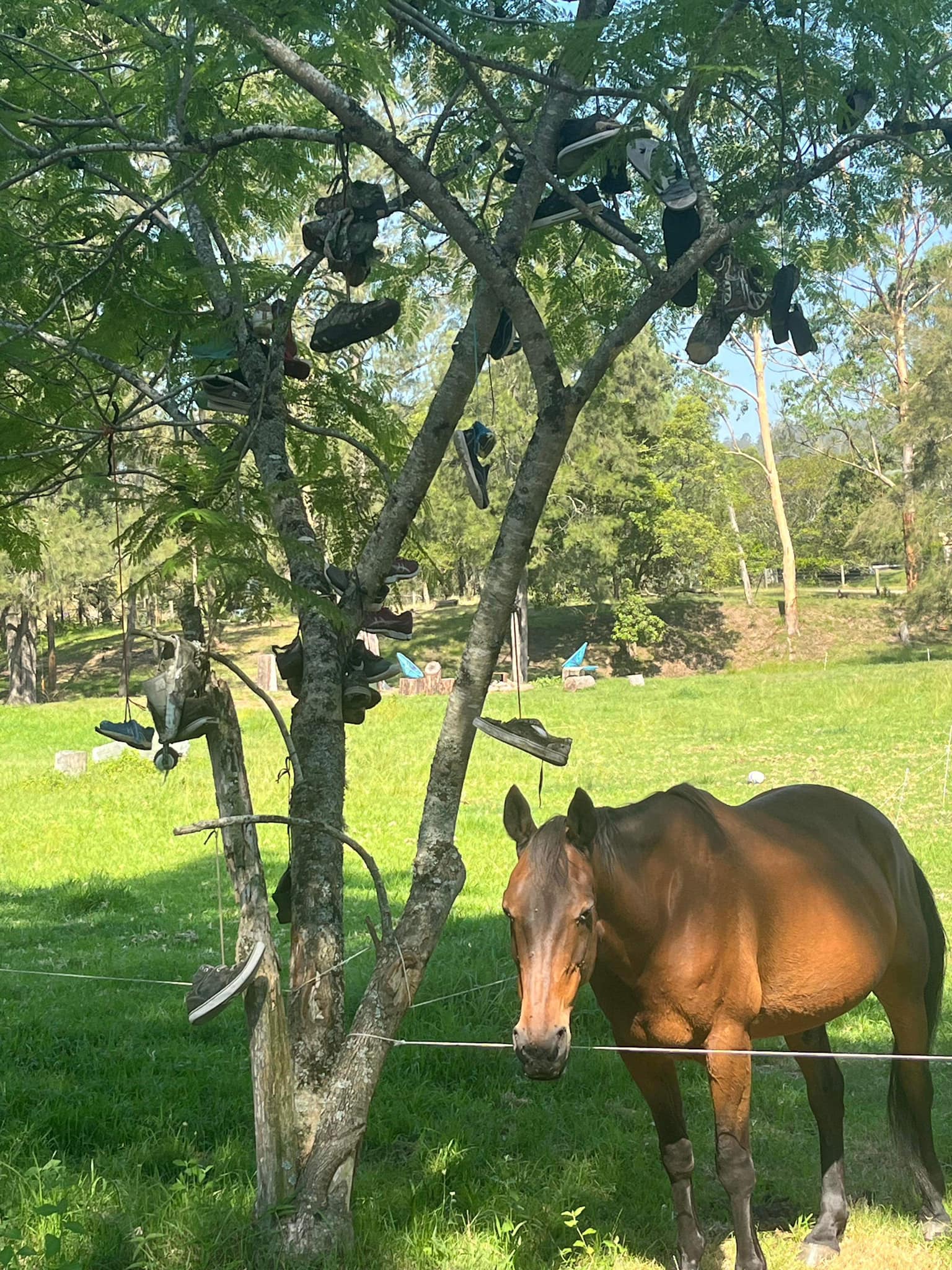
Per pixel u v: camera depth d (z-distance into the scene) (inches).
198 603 191.8
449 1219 204.5
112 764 893.2
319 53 209.8
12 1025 319.6
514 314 200.4
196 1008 176.2
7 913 480.7
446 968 359.6
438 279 304.8
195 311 253.0
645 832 179.0
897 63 214.8
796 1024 196.9
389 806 710.5
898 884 218.8
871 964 200.5
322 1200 182.9
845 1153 241.8
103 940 432.1
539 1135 244.7
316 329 215.9
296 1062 193.9
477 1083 275.7
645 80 216.4
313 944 197.8
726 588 2815.0
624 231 221.5
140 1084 272.7
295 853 204.8
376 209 211.3
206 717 188.5
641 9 201.0
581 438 1790.1
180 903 499.2
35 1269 183.9
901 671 1368.1
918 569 1984.5
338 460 282.4
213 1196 206.1
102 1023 323.9
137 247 249.9
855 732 919.7
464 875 198.5
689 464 2073.1
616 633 2033.7
